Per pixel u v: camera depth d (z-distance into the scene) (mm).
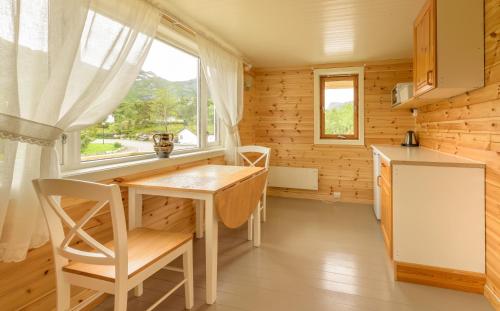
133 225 2006
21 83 1269
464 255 2012
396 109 4137
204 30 2893
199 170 2602
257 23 2795
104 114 1751
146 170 2285
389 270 2285
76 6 1424
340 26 2881
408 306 1819
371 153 4289
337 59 4141
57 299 1360
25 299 1472
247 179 2264
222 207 1858
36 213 1344
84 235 1285
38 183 1250
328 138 4492
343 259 2475
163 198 2559
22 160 1312
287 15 2605
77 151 1846
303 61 4262
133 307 1813
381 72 4176
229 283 2090
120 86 1843
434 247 2068
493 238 1852
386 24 2832
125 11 1816
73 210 1696
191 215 3004
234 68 3631
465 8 1942
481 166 1953
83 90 1554
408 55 3934
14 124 1188
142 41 1975
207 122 3389
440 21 1972
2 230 1274
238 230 3199
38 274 1531
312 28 2930
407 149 3225
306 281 2115
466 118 2227
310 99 4523
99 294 1526
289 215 3740
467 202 1999
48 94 1332
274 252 2621
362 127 4289
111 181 1963
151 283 2098
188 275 1771
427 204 2078
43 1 1299
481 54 1929
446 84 1974
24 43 1264
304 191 4629
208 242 1833
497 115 1781
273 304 1839
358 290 2000
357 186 4375
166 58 2752
